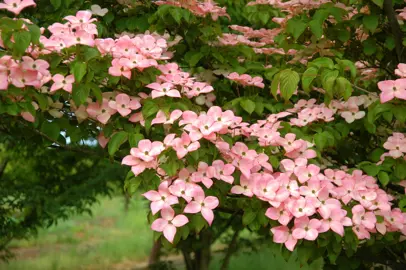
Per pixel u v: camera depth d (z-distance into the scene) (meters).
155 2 3.38
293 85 2.71
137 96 2.88
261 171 2.85
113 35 3.83
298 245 2.54
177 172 2.54
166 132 2.78
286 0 4.14
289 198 2.49
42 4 3.64
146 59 2.68
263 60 4.11
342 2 3.27
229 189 2.70
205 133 2.45
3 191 6.45
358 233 2.55
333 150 3.43
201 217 2.46
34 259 10.11
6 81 2.45
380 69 3.80
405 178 2.96
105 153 3.13
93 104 2.78
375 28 3.13
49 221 6.96
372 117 2.77
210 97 3.48
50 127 2.87
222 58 3.51
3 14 3.27
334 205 2.47
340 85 2.65
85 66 2.56
